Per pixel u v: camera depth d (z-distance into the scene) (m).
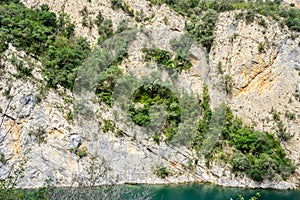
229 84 76.50
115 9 82.25
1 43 62.78
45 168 55.31
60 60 64.56
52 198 22.95
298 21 83.69
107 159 51.59
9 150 54.16
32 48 65.25
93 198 24.73
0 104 55.03
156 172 53.88
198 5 88.44
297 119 76.06
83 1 82.81
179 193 52.81
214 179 61.03
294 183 64.88
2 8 68.94
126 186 33.59
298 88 78.75
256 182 62.75
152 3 85.06
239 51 80.00
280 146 72.19
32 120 57.62
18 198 19.92
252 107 76.31
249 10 83.75
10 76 58.06
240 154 63.88
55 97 60.75
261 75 78.81
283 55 80.19
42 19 74.12
